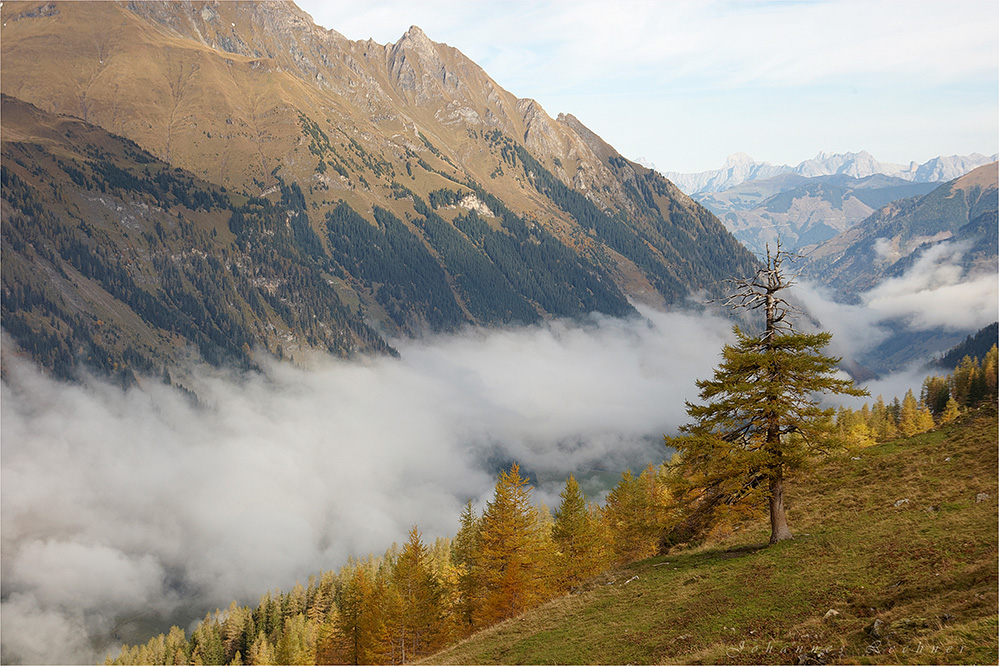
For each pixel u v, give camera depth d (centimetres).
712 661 2273
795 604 2494
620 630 2914
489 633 3769
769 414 3331
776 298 3412
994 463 3409
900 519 3056
